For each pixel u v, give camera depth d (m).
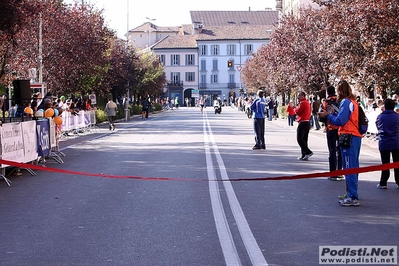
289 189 12.40
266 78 60.38
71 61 37.00
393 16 22.72
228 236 8.09
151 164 17.09
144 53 83.25
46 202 11.00
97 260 6.96
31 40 34.25
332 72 30.81
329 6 27.84
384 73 24.08
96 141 27.14
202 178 14.06
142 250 7.40
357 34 25.08
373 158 19.61
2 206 10.64
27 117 18.34
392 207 10.36
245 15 138.00
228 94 128.12
